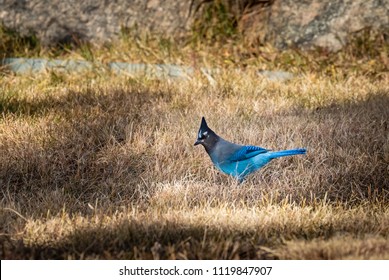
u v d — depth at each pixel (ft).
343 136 82.99
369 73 112.06
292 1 120.16
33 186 73.10
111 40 122.83
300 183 72.59
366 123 87.10
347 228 60.23
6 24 122.01
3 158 77.46
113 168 76.89
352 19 117.19
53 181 74.74
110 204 67.82
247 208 66.18
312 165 76.59
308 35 118.83
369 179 74.18
